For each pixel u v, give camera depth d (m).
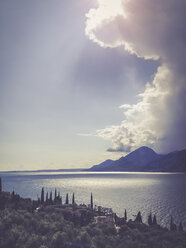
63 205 151.00
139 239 97.12
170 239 98.81
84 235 92.38
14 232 92.94
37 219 111.19
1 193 153.12
